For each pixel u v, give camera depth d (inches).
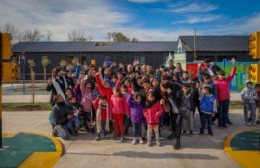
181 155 288.5
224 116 416.2
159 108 321.7
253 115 438.0
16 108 629.0
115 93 349.1
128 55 1790.1
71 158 281.1
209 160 273.4
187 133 376.8
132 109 334.0
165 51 1796.3
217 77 422.6
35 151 295.1
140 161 271.0
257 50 278.4
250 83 440.1
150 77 396.5
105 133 356.2
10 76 280.5
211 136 365.7
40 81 1647.4
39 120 487.5
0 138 298.5
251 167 250.5
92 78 410.9
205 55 1664.6
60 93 387.5
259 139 339.9
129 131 389.4
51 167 254.2
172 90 321.1
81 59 1776.6
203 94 374.9
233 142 326.3
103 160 274.7
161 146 320.2
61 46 1843.0
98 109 350.3
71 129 364.8
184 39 1734.7
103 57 1780.3
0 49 276.1
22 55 1584.6
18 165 255.1
